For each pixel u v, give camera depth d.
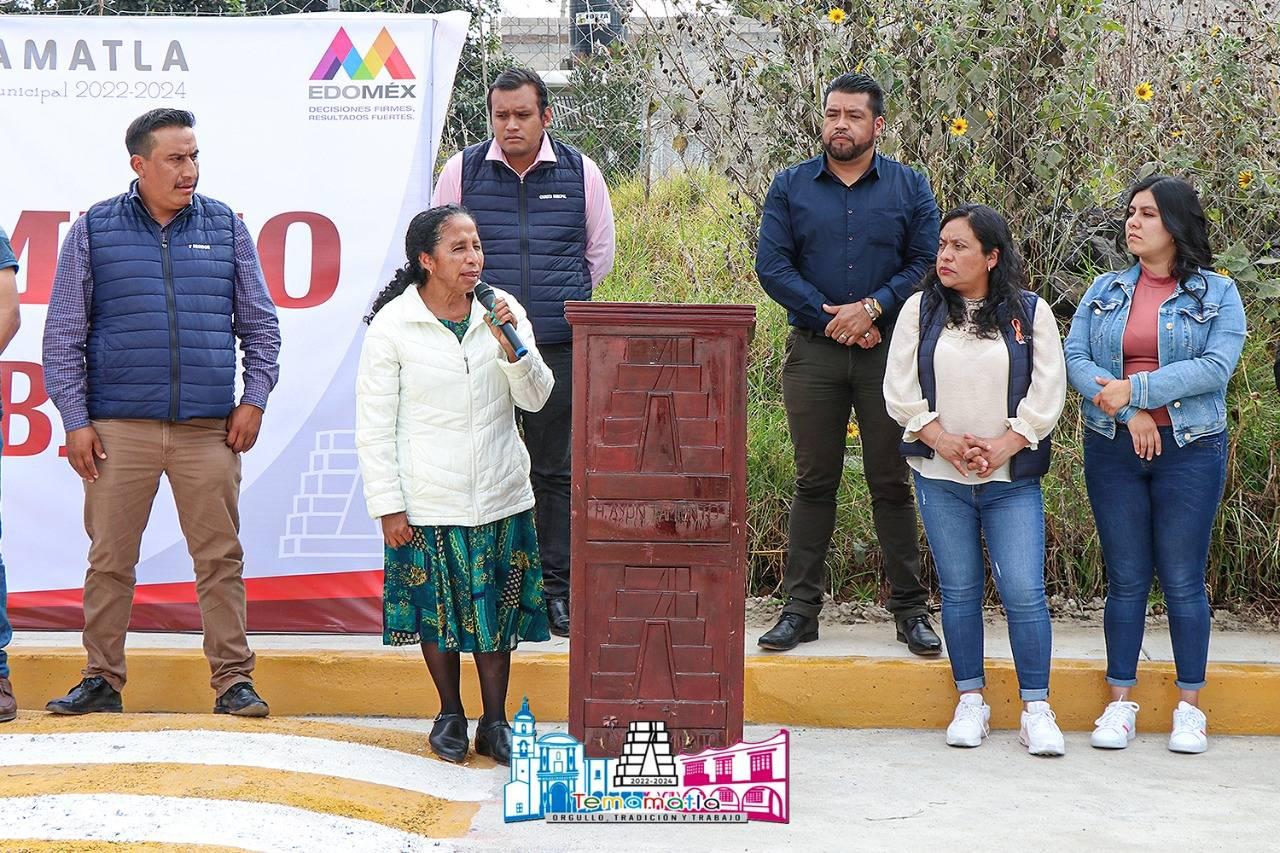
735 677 3.82
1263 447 5.41
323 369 5.17
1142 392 4.30
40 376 5.14
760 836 3.55
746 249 6.09
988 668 4.69
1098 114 5.38
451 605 4.01
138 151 4.35
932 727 4.68
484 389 4.06
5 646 4.38
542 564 5.09
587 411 3.81
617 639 3.83
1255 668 4.68
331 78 5.18
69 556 5.15
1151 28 5.83
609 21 6.21
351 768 3.94
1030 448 4.34
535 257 4.93
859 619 5.34
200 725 4.26
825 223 4.78
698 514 3.81
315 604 5.14
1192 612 4.41
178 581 5.16
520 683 4.71
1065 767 4.20
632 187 6.30
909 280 4.76
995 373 4.34
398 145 5.18
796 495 4.95
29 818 3.42
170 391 4.37
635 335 3.80
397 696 4.76
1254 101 5.51
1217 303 4.35
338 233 5.18
